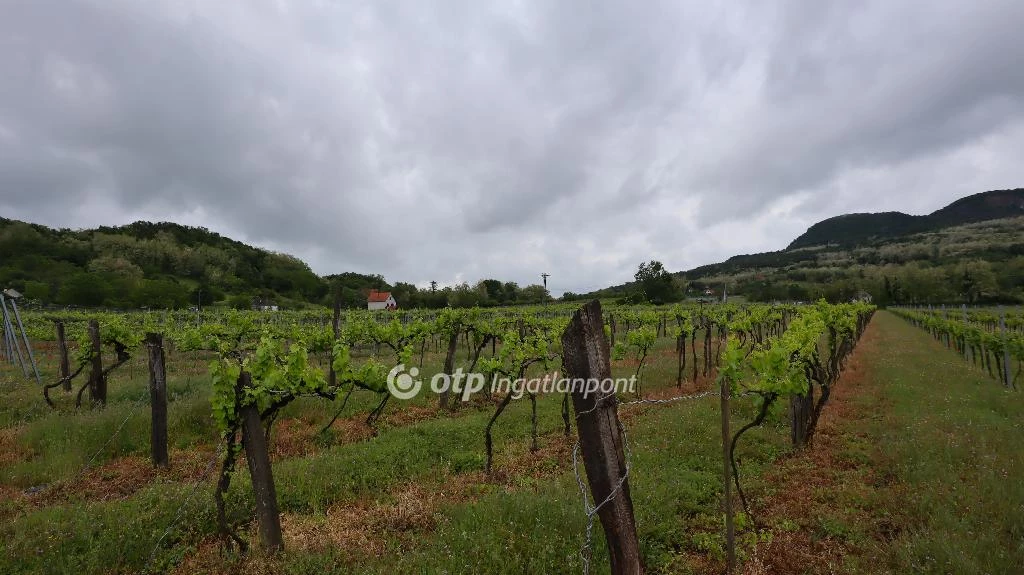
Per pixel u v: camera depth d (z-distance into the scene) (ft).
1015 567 14.83
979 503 18.99
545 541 16.87
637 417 35.14
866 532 18.45
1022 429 28.63
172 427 32.12
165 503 20.58
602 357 13.64
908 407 34.94
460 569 15.48
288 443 30.83
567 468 25.99
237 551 17.58
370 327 48.60
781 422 32.89
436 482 24.47
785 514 20.17
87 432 29.76
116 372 55.77
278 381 19.57
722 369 17.10
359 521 20.11
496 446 30.22
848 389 43.57
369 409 38.83
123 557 17.08
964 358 66.28
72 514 19.57
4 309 62.85
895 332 112.27
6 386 45.65
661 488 21.54
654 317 93.66
